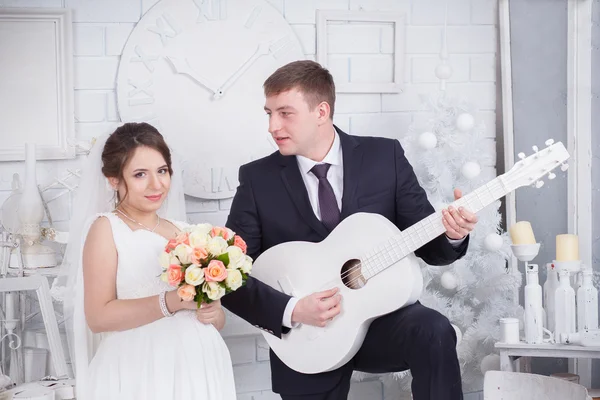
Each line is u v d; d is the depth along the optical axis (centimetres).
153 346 223
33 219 293
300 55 342
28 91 316
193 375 223
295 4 345
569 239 305
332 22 350
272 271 255
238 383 342
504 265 329
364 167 263
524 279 366
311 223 260
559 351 287
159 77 327
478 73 371
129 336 224
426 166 320
